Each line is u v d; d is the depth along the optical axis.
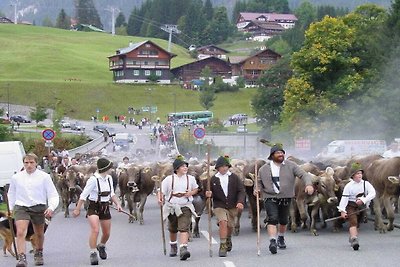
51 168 41.44
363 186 16.45
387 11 65.69
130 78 169.12
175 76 173.12
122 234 20.44
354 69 63.44
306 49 64.31
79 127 117.62
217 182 15.73
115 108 149.75
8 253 16.81
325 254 15.57
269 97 95.38
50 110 143.75
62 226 23.36
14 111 143.50
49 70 181.00
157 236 19.89
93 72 183.12
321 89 64.31
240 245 17.38
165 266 14.43
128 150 87.06
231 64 173.38
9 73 176.12
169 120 133.25
